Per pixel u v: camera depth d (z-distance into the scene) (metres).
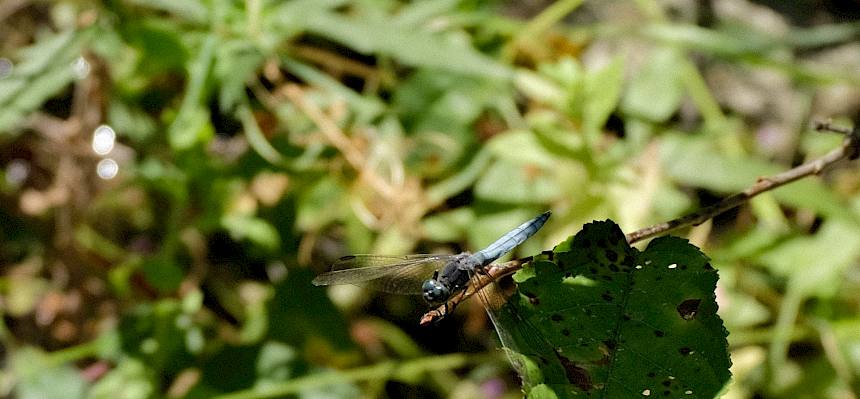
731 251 1.10
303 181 1.10
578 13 1.18
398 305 1.14
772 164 1.12
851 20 1.20
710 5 1.20
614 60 1.08
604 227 0.94
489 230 1.09
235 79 1.06
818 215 1.14
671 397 0.93
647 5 1.16
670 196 1.10
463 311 1.14
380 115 1.11
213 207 1.09
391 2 1.14
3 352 1.11
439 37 1.10
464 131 1.11
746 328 1.10
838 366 1.08
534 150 1.08
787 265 1.09
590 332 0.93
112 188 1.11
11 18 1.16
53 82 1.06
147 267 1.09
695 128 1.16
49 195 1.12
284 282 1.10
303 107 1.11
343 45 1.15
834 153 0.96
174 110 1.11
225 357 1.08
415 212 1.10
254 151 1.10
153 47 1.07
